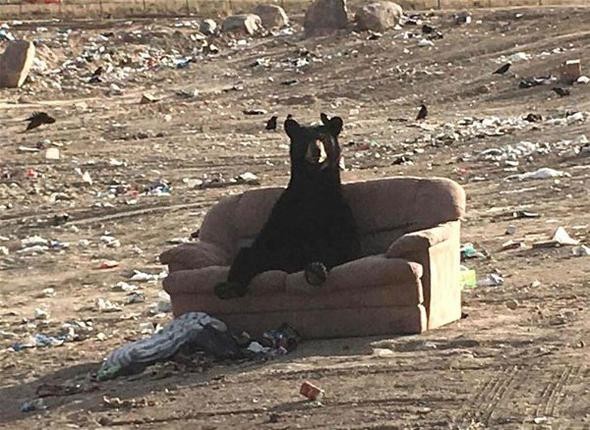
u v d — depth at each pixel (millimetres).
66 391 10156
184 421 9016
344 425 8547
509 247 15641
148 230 19422
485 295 12734
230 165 24672
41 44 40344
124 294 15047
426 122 28750
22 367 11273
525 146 24047
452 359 9984
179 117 30453
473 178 21797
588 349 10133
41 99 34344
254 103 32625
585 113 28078
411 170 22891
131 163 25156
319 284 10750
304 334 11039
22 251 18406
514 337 10617
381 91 33312
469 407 8742
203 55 39938
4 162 25469
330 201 11062
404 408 8828
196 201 21422
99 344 12055
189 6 48156
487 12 41188
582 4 45562
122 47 40469
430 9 45094
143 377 10328
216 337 10688
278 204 11141
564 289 12852
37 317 13867
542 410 8555
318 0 41125
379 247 11562
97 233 19562
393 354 10281
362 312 10906
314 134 10953
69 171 24531
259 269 11055
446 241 11211
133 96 34562
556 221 17594
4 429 9250
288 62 37594
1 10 47250
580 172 21469
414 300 10789
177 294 11336
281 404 9156
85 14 47562
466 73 34156
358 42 38688
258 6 43500
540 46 36125
